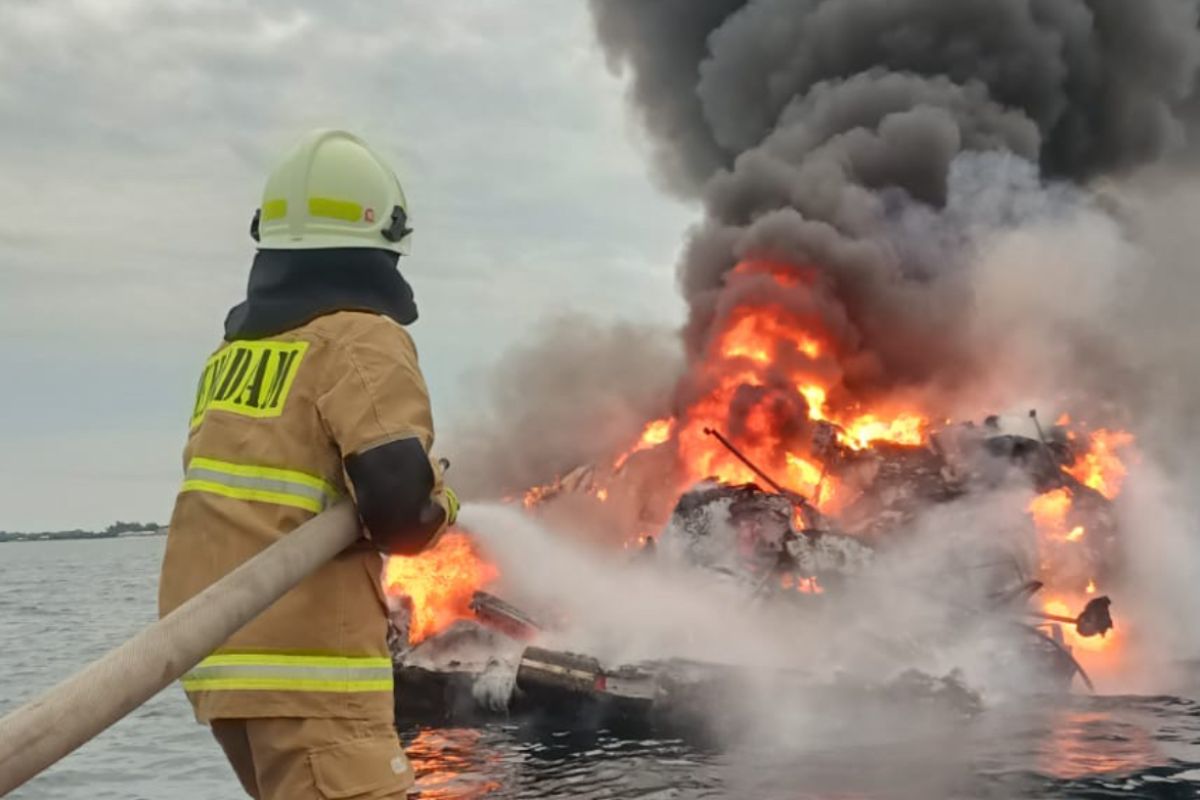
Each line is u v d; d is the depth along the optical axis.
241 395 2.58
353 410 2.45
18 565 96.88
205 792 9.98
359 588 2.51
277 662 2.41
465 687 12.50
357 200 2.69
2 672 19.30
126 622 30.59
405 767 2.54
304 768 2.41
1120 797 8.23
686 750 10.57
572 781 9.28
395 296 2.71
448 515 2.56
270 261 2.68
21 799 9.80
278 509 2.47
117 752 11.88
